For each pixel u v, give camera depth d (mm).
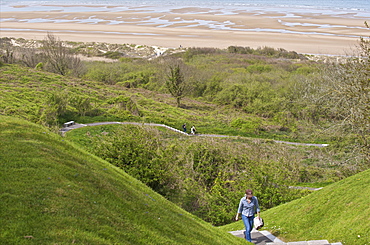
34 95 43000
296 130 42062
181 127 40875
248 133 41500
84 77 64938
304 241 11586
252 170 20531
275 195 18719
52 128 26719
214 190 20000
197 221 11312
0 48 71375
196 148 25203
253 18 132500
